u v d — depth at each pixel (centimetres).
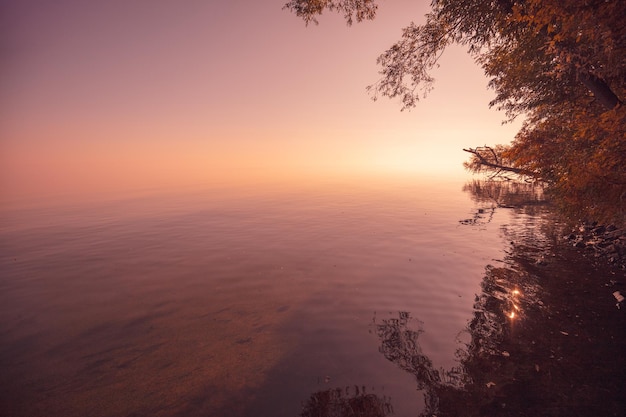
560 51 731
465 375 549
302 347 680
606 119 759
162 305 978
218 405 509
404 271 1173
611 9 572
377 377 559
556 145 1197
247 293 1048
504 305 827
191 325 828
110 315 914
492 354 607
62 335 796
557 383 511
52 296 1095
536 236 1562
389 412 466
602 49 657
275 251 1612
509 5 888
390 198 3769
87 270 1415
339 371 585
